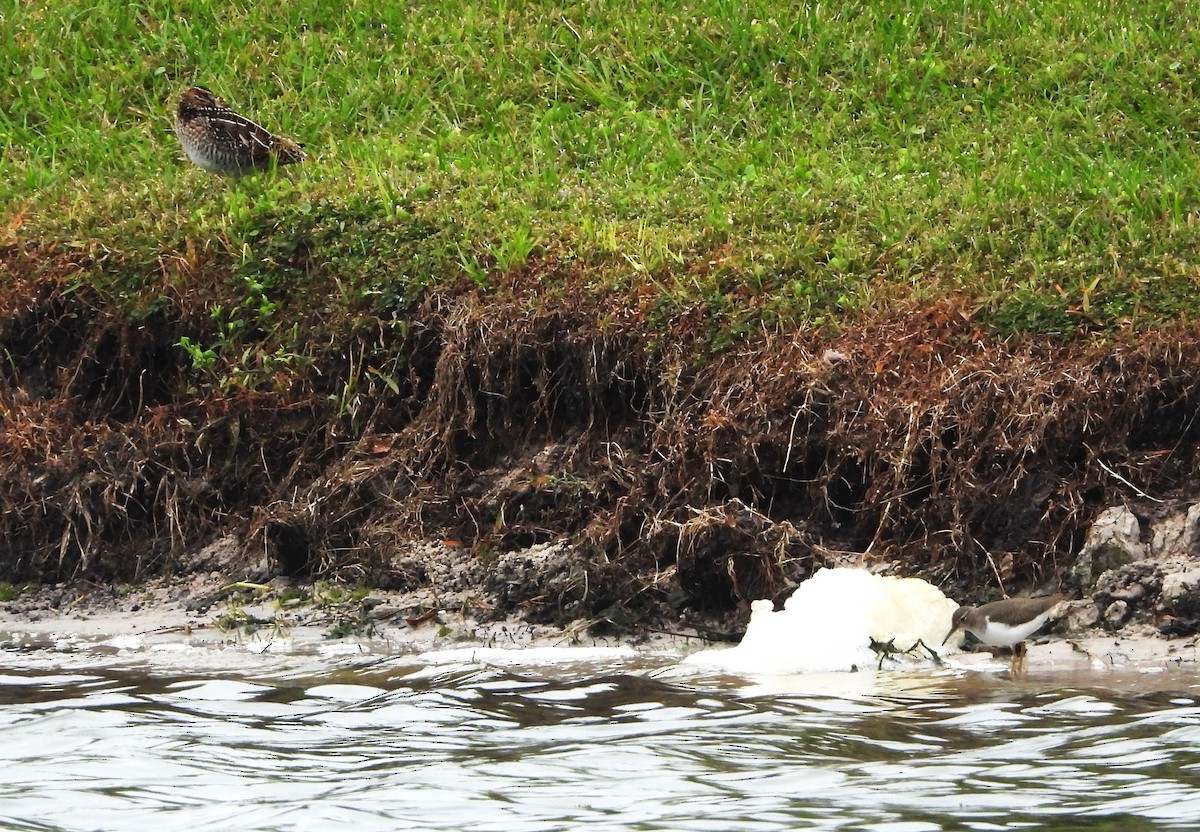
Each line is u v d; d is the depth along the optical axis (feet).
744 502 77.51
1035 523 73.67
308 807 49.83
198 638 76.23
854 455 76.48
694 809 48.78
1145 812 47.11
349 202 92.63
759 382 79.15
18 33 120.37
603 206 94.38
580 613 75.10
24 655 73.72
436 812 49.19
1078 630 69.00
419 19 120.67
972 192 92.17
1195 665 64.64
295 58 116.47
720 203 94.43
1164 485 73.77
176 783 52.70
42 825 48.73
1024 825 46.37
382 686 65.77
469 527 80.74
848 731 56.80
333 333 86.43
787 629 69.00
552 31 118.21
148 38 119.65
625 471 79.25
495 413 83.71
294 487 84.02
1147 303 78.95
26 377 88.89
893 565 74.38
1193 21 111.75
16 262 91.25
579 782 51.85
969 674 65.16
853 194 93.91
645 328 82.02
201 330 88.12
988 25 113.39
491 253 88.43
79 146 106.83
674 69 112.27
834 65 112.16
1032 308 79.51
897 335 79.77
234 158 98.17
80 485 84.48
